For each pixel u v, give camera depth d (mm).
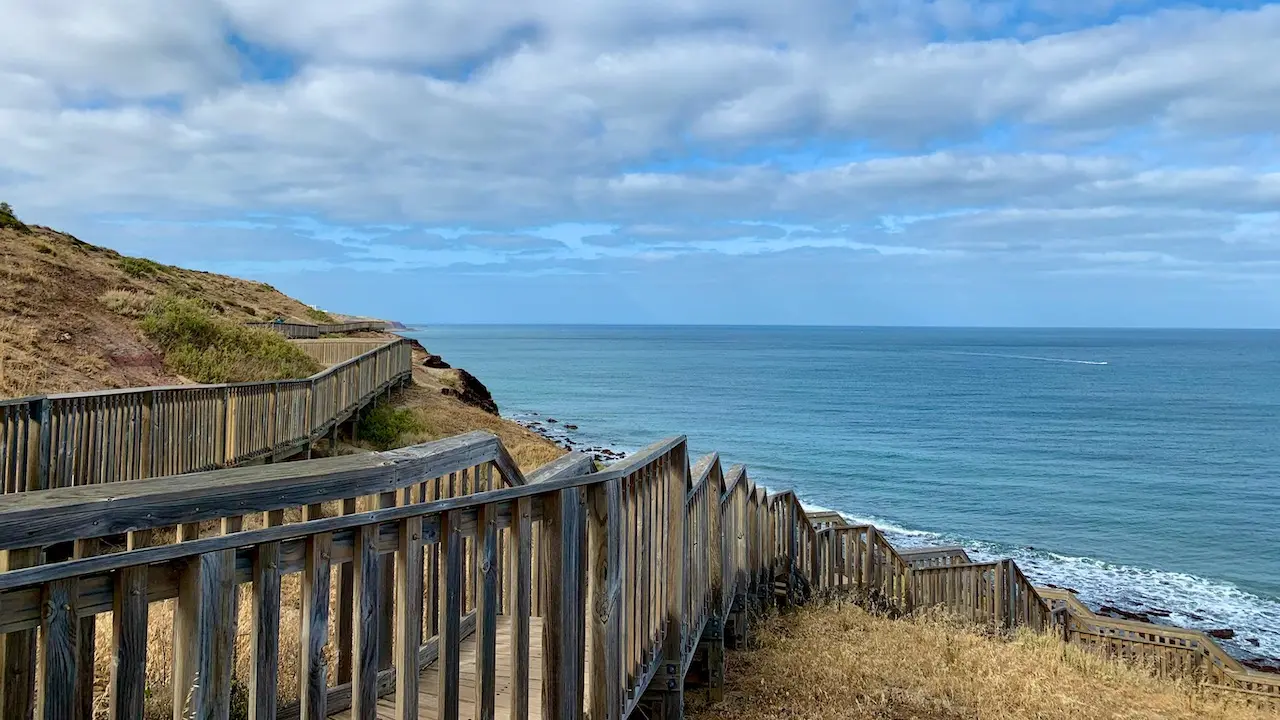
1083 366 153125
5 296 17344
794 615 8945
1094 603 23016
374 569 2305
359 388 18766
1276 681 10523
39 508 1744
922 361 165875
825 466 44219
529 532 2979
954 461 47094
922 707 6273
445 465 3471
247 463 12141
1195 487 40781
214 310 30016
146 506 1981
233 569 1953
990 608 11391
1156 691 8344
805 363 154125
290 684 4246
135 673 1790
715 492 6598
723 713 5902
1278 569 26797
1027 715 6406
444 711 2531
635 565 4156
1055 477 42719
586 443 47625
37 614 1661
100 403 8422
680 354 186375
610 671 3547
